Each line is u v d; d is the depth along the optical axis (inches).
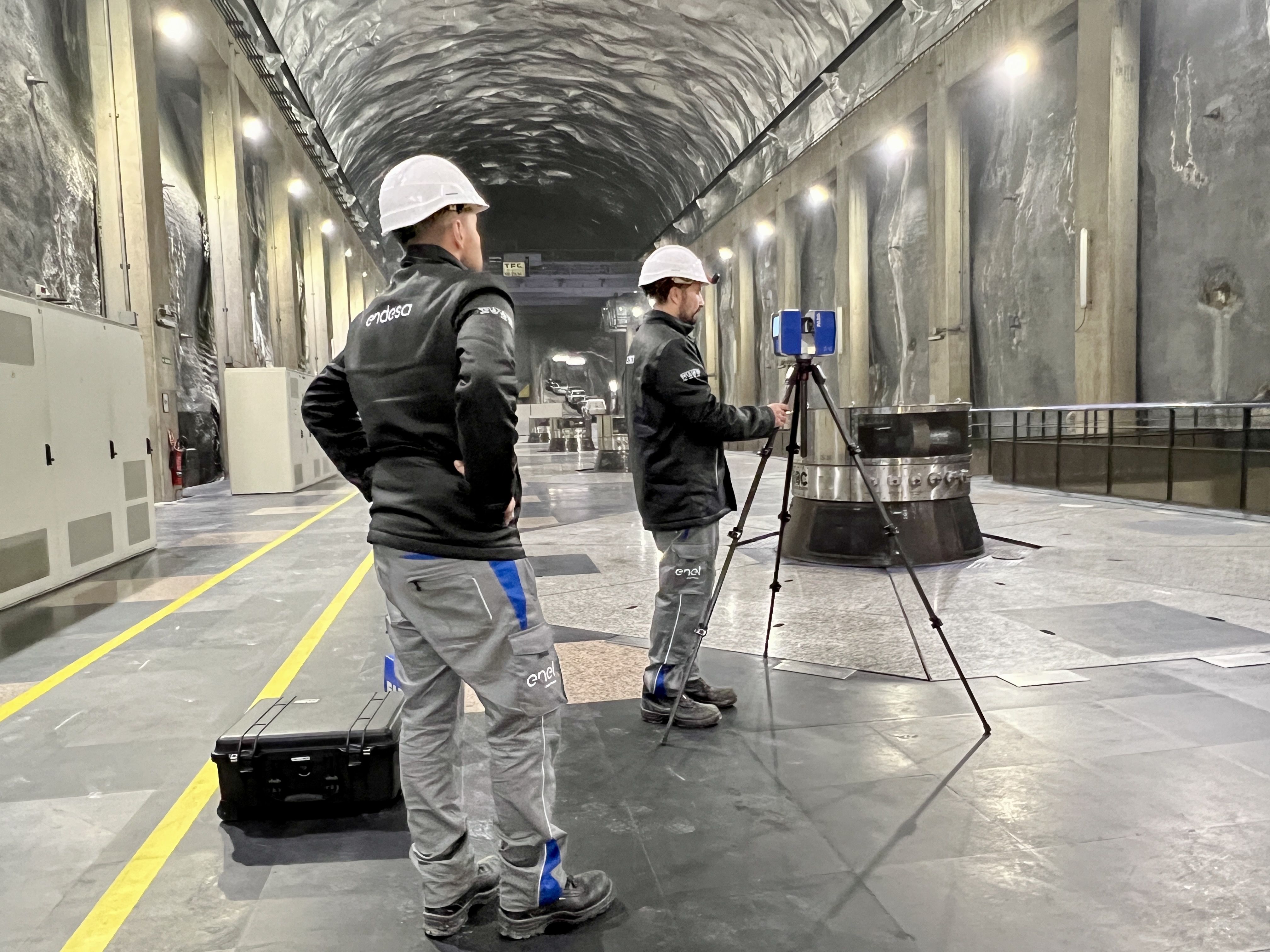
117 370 311.1
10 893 93.0
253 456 602.5
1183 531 328.2
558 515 449.7
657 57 1167.6
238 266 740.0
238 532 397.4
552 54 1226.0
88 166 506.6
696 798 112.4
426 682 85.3
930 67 757.9
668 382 128.4
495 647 80.0
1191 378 527.5
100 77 516.4
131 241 528.7
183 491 609.6
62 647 195.6
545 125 1553.9
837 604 219.8
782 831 103.1
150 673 173.6
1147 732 130.5
